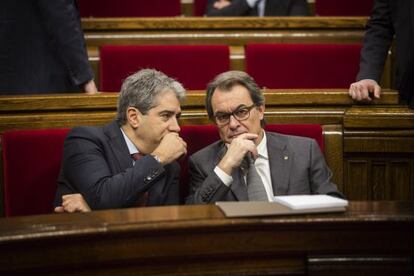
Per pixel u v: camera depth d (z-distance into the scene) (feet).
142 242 9.08
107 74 20.54
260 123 14.25
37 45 16.70
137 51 20.68
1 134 14.62
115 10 25.45
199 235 9.19
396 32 15.76
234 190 13.44
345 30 21.85
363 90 14.97
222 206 9.84
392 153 14.93
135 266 9.16
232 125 13.76
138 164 12.75
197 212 9.70
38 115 14.78
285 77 20.75
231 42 21.75
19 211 14.16
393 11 15.93
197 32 21.76
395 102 15.11
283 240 9.31
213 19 21.72
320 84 20.77
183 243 9.16
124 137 13.83
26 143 14.21
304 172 14.06
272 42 21.83
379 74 16.31
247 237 9.26
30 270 8.86
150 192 13.28
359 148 14.96
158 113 13.51
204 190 13.02
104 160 13.43
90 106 14.89
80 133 13.65
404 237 9.37
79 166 13.24
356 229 9.33
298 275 9.48
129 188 12.53
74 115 14.84
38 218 9.77
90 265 9.04
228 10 25.13
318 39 21.83
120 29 21.61
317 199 9.98
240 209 9.62
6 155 14.14
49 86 16.72
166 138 13.17
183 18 21.68
